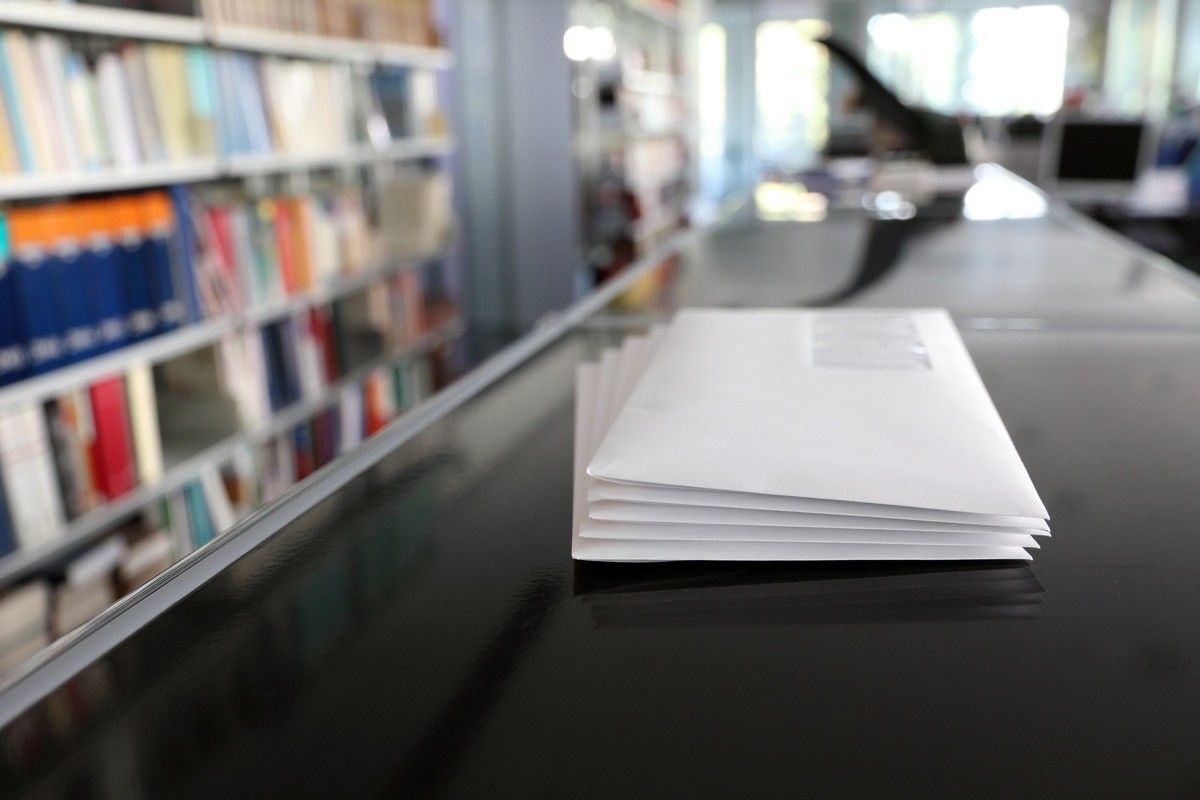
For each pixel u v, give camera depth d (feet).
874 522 1.44
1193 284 3.75
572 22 14.03
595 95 15.53
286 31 8.05
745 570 1.41
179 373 7.52
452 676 1.14
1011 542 1.41
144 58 6.38
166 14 6.63
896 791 0.92
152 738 1.04
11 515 5.43
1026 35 30.99
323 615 1.29
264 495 7.92
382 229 10.64
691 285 3.87
